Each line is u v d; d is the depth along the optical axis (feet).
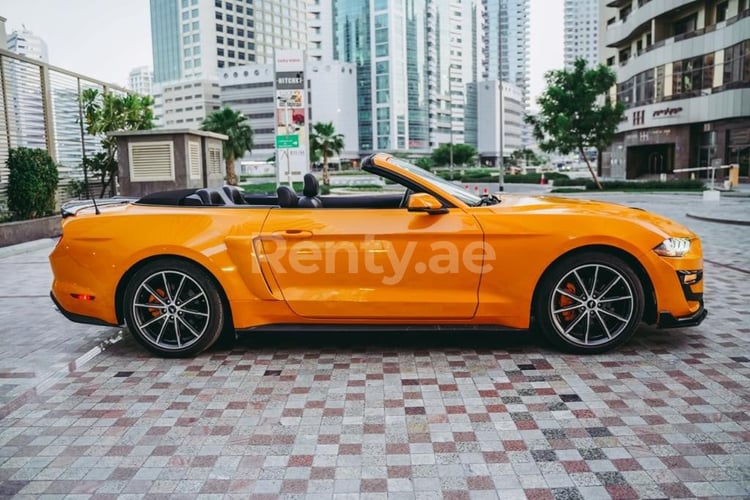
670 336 14.74
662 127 134.72
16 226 37.86
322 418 10.44
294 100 77.87
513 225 13.02
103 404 11.33
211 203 15.08
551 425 9.95
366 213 13.43
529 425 9.97
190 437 9.84
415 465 8.76
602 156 180.55
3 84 42.06
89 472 8.80
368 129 499.92
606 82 110.11
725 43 113.50
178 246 13.47
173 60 556.92
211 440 9.71
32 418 10.76
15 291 23.40
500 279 13.12
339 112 472.03
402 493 8.03
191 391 11.87
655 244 13.03
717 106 115.65
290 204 14.32
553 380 11.94
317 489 8.18
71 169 51.29
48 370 13.44
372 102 493.36
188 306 14.14
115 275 13.83
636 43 152.66
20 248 35.42
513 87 616.39
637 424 9.92
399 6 481.46
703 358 13.07
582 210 13.61
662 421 10.01
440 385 11.82
